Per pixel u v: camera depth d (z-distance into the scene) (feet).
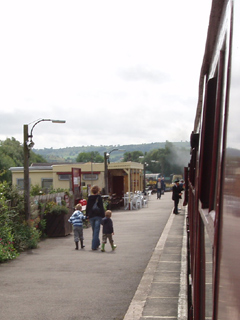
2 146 243.81
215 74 8.14
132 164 121.80
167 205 118.83
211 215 6.70
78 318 22.02
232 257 4.51
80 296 26.32
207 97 8.87
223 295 4.94
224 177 5.34
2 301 25.48
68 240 54.44
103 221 44.27
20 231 46.88
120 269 34.32
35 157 311.88
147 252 42.34
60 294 26.86
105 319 21.83
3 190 47.26
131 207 108.68
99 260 38.78
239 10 4.88
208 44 8.27
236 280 4.17
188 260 28.32
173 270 32.63
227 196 5.06
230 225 4.76
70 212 69.67
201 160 9.02
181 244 45.93
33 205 51.83
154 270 32.81
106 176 103.14
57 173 119.44
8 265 37.37
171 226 63.62
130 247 45.96
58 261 38.88
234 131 4.81
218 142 6.48
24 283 30.09
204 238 8.54
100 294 26.71
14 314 22.85
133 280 30.32
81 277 31.71
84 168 118.83
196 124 18.39
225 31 6.17
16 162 241.35
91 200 46.14
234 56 5.15
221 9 6.57
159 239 50.75
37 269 35.24
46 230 57.52
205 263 8.31
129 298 25.63
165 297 25.12
